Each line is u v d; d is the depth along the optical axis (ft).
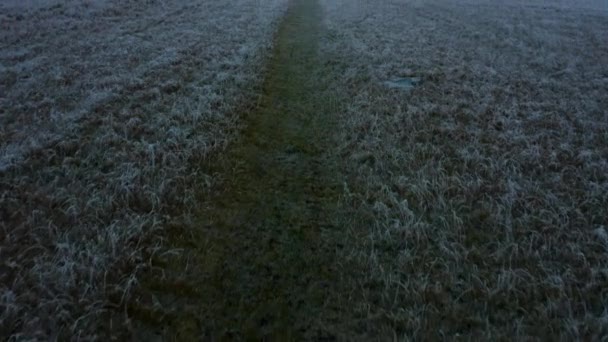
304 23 84.89
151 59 51.60
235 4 99.60
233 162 29.99
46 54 50.26
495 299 18.01
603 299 17.88
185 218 23.07
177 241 21.43
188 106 37.93
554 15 100.22
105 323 16.21
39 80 41.57
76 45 54.80
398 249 21.67
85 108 35.55
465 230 22.85
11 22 63.87
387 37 70.90
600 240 21.65
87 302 16.88
